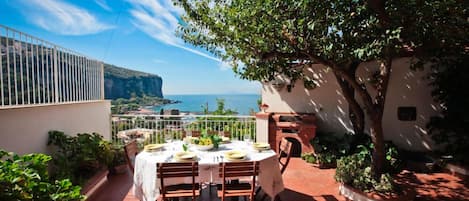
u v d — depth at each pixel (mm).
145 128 6219
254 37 3158
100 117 5512
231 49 3842
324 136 5777
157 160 2953
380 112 3479
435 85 5305
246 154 3150
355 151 5105
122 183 4172
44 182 1866
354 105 5051
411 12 2705
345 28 2828
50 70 3785
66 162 3535
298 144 5840
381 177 3402
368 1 2754
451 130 4746
